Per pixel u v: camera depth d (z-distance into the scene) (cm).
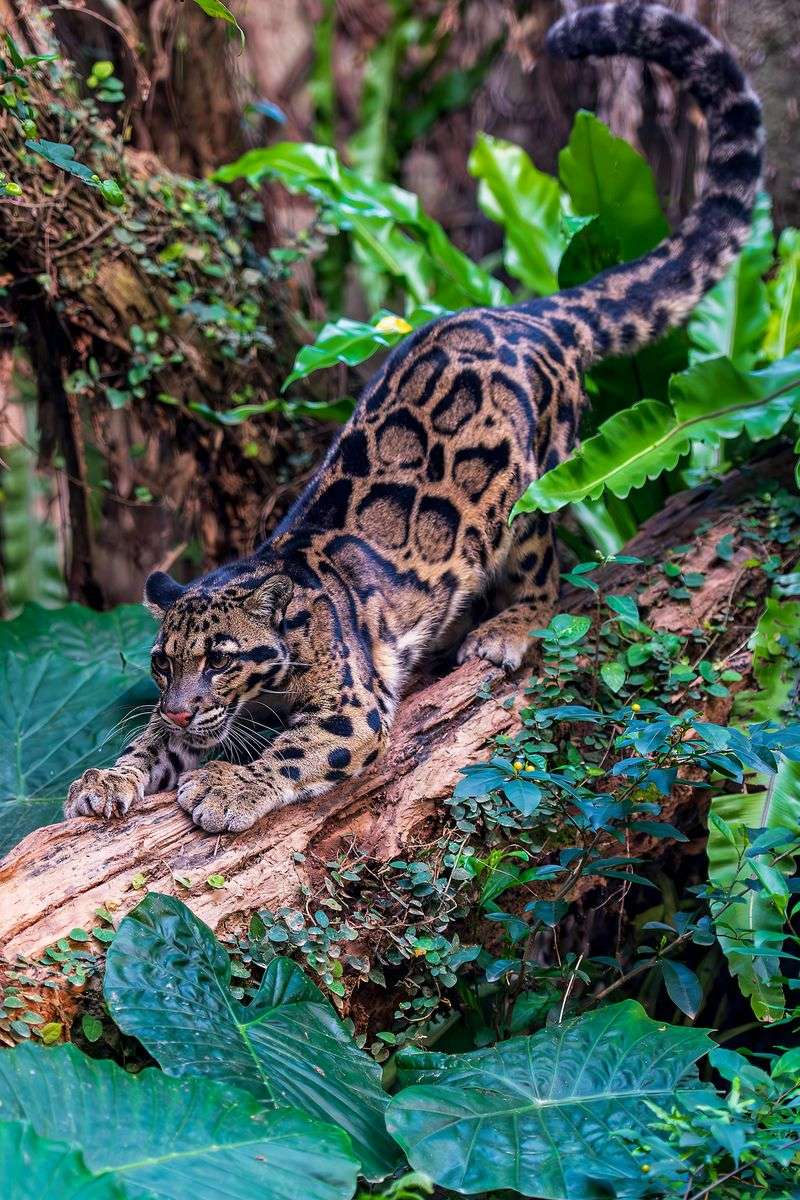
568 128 691
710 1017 429
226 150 550
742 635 400
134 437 563
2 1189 213
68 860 320
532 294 640
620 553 430
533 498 377
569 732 375
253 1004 301
